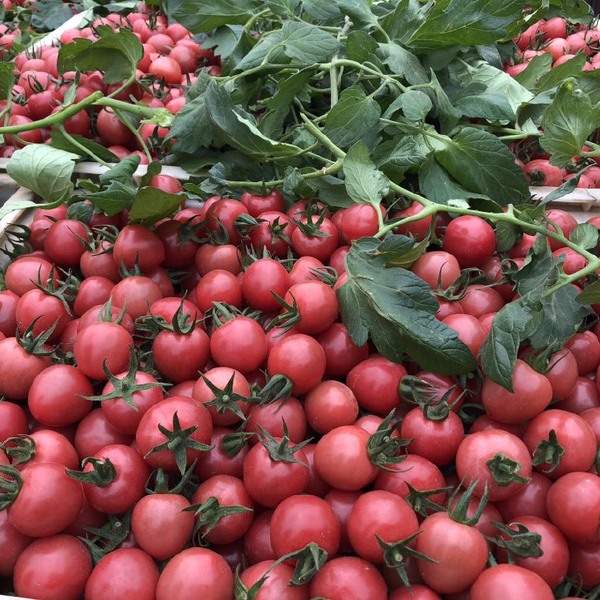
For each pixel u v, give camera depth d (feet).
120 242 3.51
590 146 4.59
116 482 2.55
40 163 4.16
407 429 2.82
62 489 2.46
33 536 2.49
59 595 2.41
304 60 4.42
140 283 3.34
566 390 3.05
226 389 2.66
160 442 2.56
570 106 3.74
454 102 4.73
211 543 2.65
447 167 4.23
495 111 4.58
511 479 2.53
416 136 4.31
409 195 3.85
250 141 4.06
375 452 2.56
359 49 4.56
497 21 4.43
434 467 2.72
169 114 4.93
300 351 2.84
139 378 2.80
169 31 7.28
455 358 2.93
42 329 3.22
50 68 6.23
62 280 3.93
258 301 3.30
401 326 2.99
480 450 2.63
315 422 2.87
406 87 4.73
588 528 2.52
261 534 2.64
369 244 3.29
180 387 3.01
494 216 3.67
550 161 4.02
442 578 2.36
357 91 4.24
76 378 2.86
